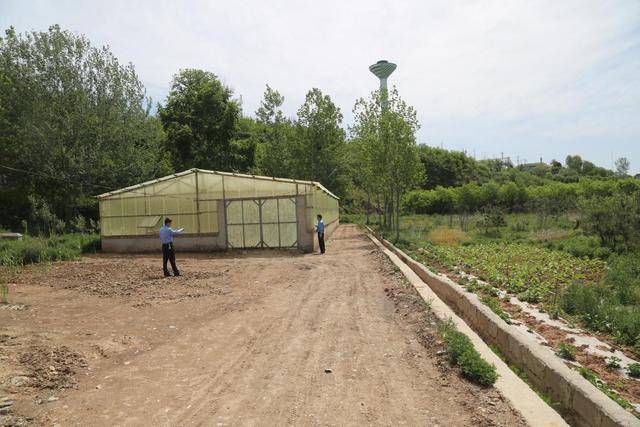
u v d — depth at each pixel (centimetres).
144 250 2262
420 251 1995
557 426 403
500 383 507
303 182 2119
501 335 677
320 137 4925
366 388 522
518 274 1318
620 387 573
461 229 3225
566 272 1430
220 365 606
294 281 1279
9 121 3128
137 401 491
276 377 561
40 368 569
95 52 3303
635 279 1180
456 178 7656
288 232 2144
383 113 2642
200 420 445
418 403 477
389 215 3341
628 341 759
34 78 3122
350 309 935
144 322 829
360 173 4041
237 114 4316
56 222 2783
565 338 774
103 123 3269
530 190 5581
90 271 1486
